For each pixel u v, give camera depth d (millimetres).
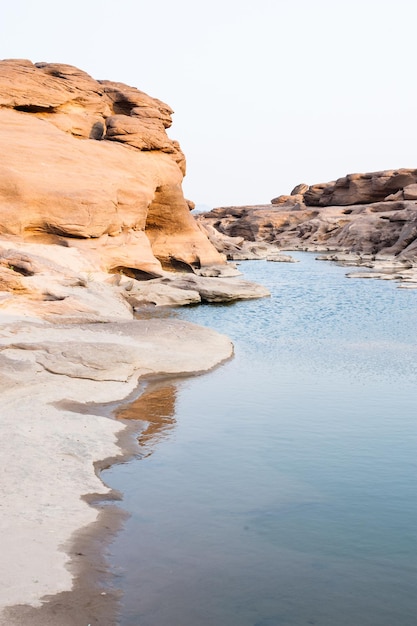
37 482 9648
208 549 8109
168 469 10953
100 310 24938
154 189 41500
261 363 19984
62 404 14086
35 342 17703
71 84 39906
